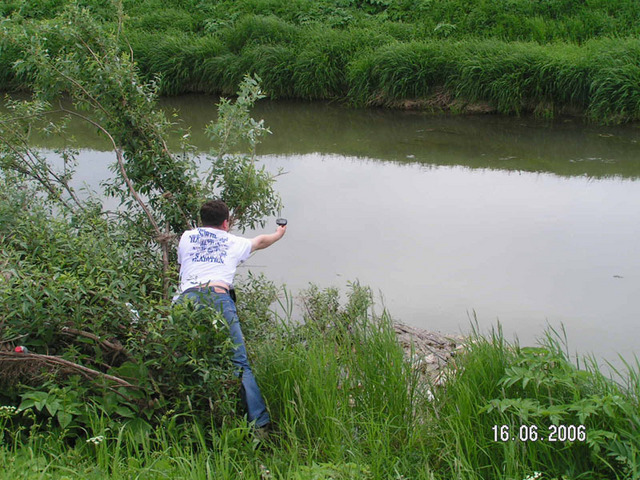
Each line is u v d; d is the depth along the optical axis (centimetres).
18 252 458
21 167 608
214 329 435
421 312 668
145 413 431
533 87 1409
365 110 1522
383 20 1822
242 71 1625
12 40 591
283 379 479
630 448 382
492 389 447
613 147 1216
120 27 641
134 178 608
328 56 1605
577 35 1598
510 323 645
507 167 1132
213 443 416
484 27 1689
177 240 591
